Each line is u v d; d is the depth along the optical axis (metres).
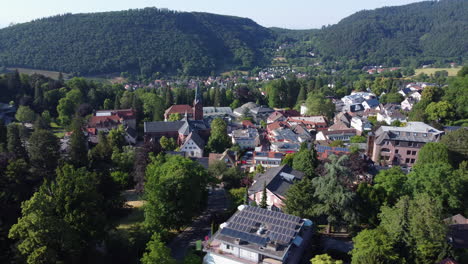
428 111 142.25
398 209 54.72
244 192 79.75
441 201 65.69
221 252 52.56
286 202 64.25
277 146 128.12
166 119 185.50
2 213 64.25
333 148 112.19
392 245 51.53
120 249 61.47
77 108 183.62
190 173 72.06
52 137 92.56
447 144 92.12
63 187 58.56
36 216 51.38
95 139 144.12
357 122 152.62
